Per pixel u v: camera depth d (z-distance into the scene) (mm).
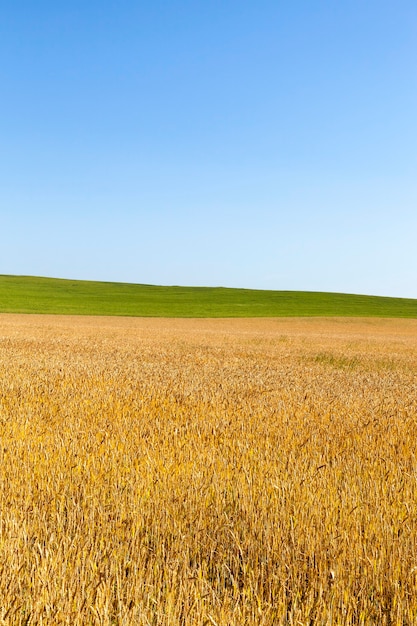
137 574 4410
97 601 3957
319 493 6066
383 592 4402
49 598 4012
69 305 87562
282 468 7062
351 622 4012
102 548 4816
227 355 27250
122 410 11000
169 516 5508
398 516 5578
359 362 26672
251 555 4883
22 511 5445
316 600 4250
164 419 10250
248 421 10227
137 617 3867
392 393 15453
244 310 89000
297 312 88500
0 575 4285
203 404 11906
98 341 34156
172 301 98562
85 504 5793
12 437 8680
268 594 4270
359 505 5812
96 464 7051
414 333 59719
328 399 13508
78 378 15703
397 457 7953
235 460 7422
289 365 23234
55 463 7117
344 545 4906
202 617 3832
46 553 4508
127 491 6121
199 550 4945
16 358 21906
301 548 4996
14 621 3801
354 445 8664
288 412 11422
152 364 21031
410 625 4004
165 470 6770
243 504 5730
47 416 10219
